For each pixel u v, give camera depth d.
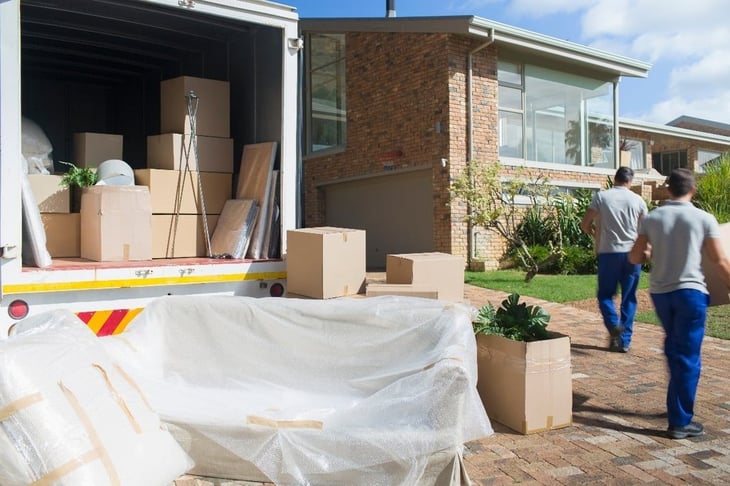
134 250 4.96
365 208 13.99
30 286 4.05
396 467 3.15
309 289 4.92
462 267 5.17
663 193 14.66
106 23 6.08
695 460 3.70
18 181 4.00
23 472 2.62
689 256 4.00
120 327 4.44
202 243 5.73
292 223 5.38
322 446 3.22
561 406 4.19
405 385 3.30
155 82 7.55
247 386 3.92
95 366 3.16
